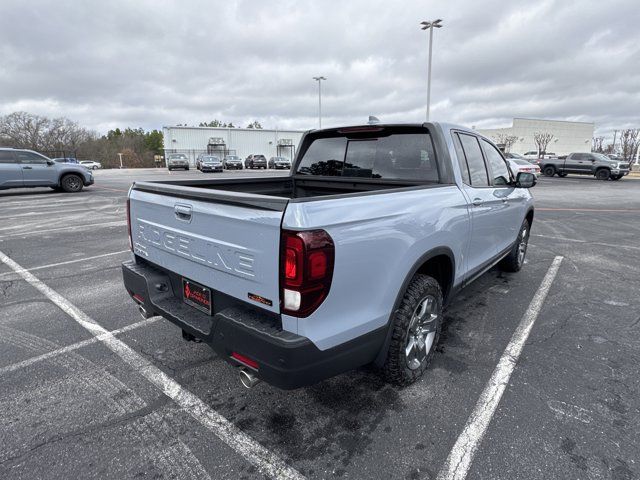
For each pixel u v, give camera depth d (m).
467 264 3.33
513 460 2.07
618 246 6.98
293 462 2.07
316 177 3.97
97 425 2.35
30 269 5.54
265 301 1.96
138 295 2.83
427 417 2.41
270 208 1.86
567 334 3.51
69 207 11.80
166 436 2.27
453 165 3.12
